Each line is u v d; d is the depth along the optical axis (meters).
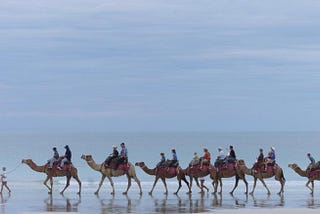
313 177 45.81
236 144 155.75
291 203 39.06
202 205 37.97
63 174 44.19
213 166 45.09
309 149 128.88
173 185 54.62
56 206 37.47
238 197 43.09
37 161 101.38
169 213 34.16
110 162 44.41
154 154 115.75
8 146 150.38
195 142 171.75
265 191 48.34
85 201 40.28
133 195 44.62
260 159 45.00
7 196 43.94
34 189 50.19
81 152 123.94
